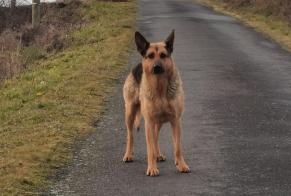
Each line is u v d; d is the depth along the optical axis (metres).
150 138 7.85
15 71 18.69
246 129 10.31
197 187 7.33
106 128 10.52
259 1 33.59
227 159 8.54
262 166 8.20
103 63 17.28
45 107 12.23
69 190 7.32
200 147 9.18
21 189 7.25
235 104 12.33
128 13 32.06
